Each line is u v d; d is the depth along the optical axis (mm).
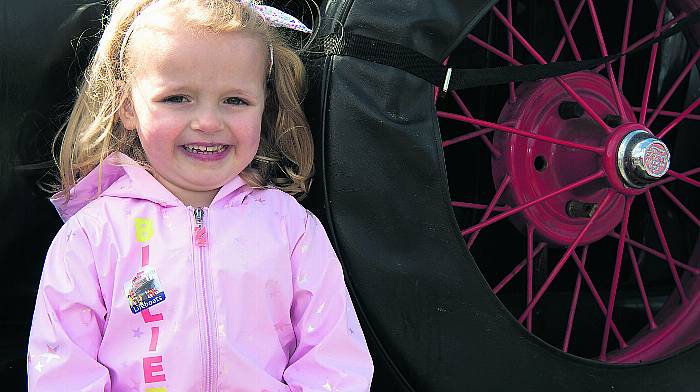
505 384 1302
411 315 1222
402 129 1195
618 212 1671
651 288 2035
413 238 1219
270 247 1105
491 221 1426
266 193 1166
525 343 1315
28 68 1206
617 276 1604
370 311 1204
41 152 1230
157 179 1128
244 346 1071
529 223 1539
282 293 1105
